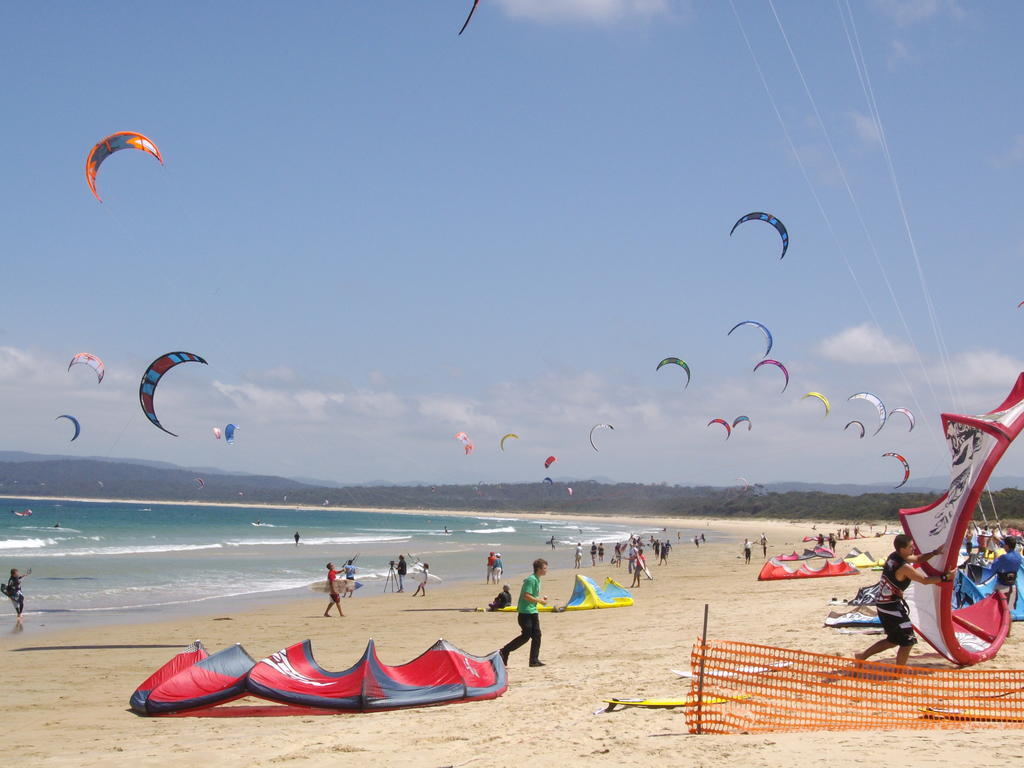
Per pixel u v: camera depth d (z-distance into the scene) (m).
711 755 4.80
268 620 17.64
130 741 6.67
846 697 6.14
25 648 13.78
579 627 14.52
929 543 6.94
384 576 31.20
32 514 105.62
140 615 18.59
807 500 145.25
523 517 186.12
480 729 6.14
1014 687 6.35
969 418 6.75
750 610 14.33
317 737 6.24
